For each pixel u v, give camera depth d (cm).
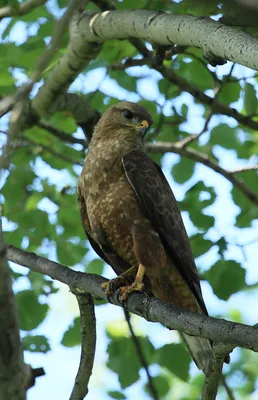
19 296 1170
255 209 1351
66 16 756
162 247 1081
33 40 1269
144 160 1125
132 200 1091
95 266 1333
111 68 1296
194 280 1105
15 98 749
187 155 1377
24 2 1198
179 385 1473
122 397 1200
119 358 1181
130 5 1182
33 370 691
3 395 612
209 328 727
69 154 1456
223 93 1327
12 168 1375
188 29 867
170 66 1386
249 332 688
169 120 1405
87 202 1125
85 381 905
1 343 611
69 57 1170
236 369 1475
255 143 1428
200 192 1323
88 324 908
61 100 1309
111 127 1175
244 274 1178
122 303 922
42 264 971
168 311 805
